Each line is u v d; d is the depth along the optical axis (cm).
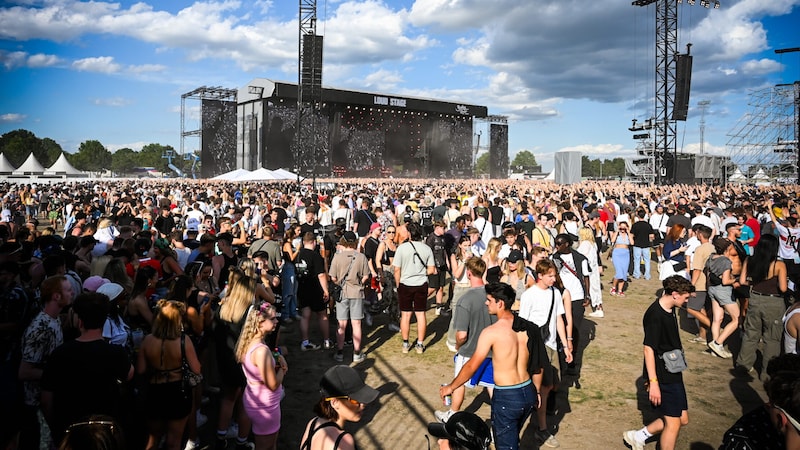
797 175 4903
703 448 535
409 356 815
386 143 8812
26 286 643
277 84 6712
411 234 830
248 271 612
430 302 1188
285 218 1487
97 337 398
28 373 413
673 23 3844
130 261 718
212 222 1352
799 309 503
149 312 559
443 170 9038
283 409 625
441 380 718
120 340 494
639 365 780
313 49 3369
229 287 520
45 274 610
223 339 510
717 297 794
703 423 590
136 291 564
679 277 464
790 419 265
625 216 1481
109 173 12325
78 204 1858
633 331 952
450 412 591
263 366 418
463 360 578
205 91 6838
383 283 943
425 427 582
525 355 433
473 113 9019
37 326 418
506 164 9531
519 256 673
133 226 1105
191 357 442
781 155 5506
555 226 1243
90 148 16700
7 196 2773
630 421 599
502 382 425
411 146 8912
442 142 8956
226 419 514
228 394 511
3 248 670
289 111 6981
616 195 2625
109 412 392
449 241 1095
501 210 1503
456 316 582
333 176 7656
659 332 465
